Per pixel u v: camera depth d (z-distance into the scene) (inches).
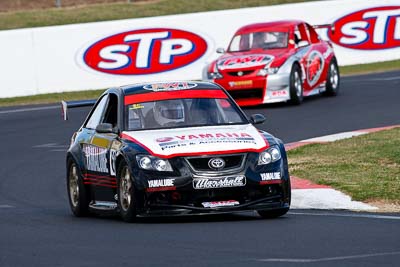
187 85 1685.5
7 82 3860.7
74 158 1715.1
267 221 1477.6
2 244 1339.8
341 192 1732.3
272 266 1087.6
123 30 4020.7
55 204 1883.6
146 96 1643.7
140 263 1135.6
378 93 3491.6
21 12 5152.6
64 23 5036.9
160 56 4074.8
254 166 1471.5
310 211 1615.4
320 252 1168.2
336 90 3533.5
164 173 1454.2
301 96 3307.1
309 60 3376.0
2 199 1966.0
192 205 1456.7
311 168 2001.7
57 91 3941.9
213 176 1453.0
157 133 1549.0
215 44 4188.0
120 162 1520.7
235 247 1222.9
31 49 3897.6
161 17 4077.3
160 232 1379.2
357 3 4468.5
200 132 1534.2
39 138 2886.3
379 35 4527.6
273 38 3385.8
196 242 1273.4
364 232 1322.6
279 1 5531.5
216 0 5516.7
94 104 1918.1
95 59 3998.5
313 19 4387.3
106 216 1685.5
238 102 3257.9
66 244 1310.3
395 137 2351.1
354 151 2178.9
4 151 2687.0
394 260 1104.2
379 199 1663.4
